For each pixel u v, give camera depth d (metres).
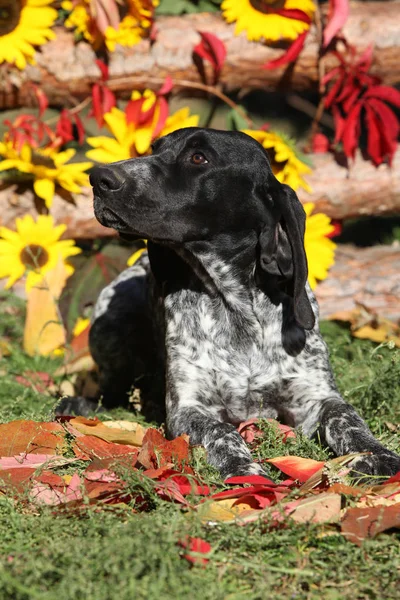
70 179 10.14
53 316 10.02
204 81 10.70
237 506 5.09
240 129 10.64
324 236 10.27
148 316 8.72
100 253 10.77
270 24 10.36
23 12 10.26
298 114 15.22
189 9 10.89
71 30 10.62
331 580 4.44
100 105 10.30
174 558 4.34
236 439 6.22
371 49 10.52
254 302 7.16
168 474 5.36
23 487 5.43
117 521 4.82
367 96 10.56
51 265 10.16
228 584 4.29
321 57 10.68
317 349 7.27
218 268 7.10
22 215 10.44
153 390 8.54
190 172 6.86
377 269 10.72
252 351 7.20
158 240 6.92
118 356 8.83
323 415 6.70
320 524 4.80
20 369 9.34
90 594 4.03
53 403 8.19
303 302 6.67
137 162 6.81
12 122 11.55
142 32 10.51
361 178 10.69
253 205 6.95
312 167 10.71
